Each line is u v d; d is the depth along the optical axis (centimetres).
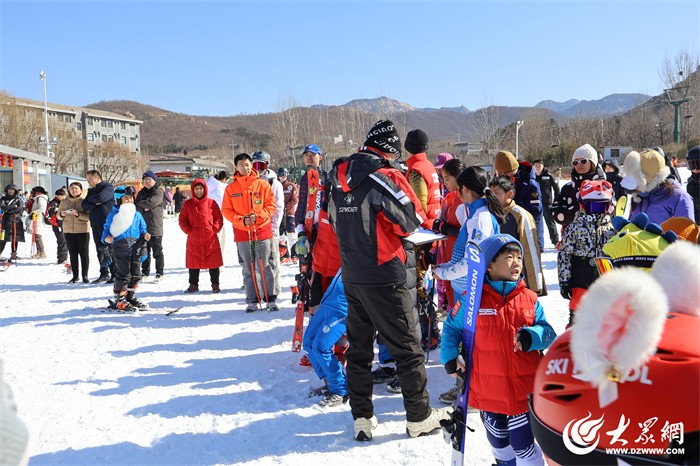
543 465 294
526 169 680
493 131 6072
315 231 541
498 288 292
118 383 502
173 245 1689
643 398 141
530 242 455
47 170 3684
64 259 1380
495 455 304
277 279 783
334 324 441
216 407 443
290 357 567
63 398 468
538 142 7150
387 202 361
